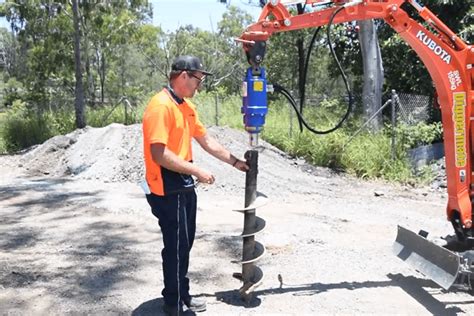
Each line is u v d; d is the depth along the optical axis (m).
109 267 5.37
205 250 5.89
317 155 12.30
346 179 11.23
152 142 3.68
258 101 4.11
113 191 9.46
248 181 4.20
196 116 4.09
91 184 10.27
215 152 4.16
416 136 11.81
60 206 8.23
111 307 4.37
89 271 5.25
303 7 4.58
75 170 11.63
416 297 4.56
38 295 4.64
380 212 8.19
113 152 11.59
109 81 36.12
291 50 31.09
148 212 7.74
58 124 17.70
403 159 11.48
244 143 12.59
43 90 24.22
